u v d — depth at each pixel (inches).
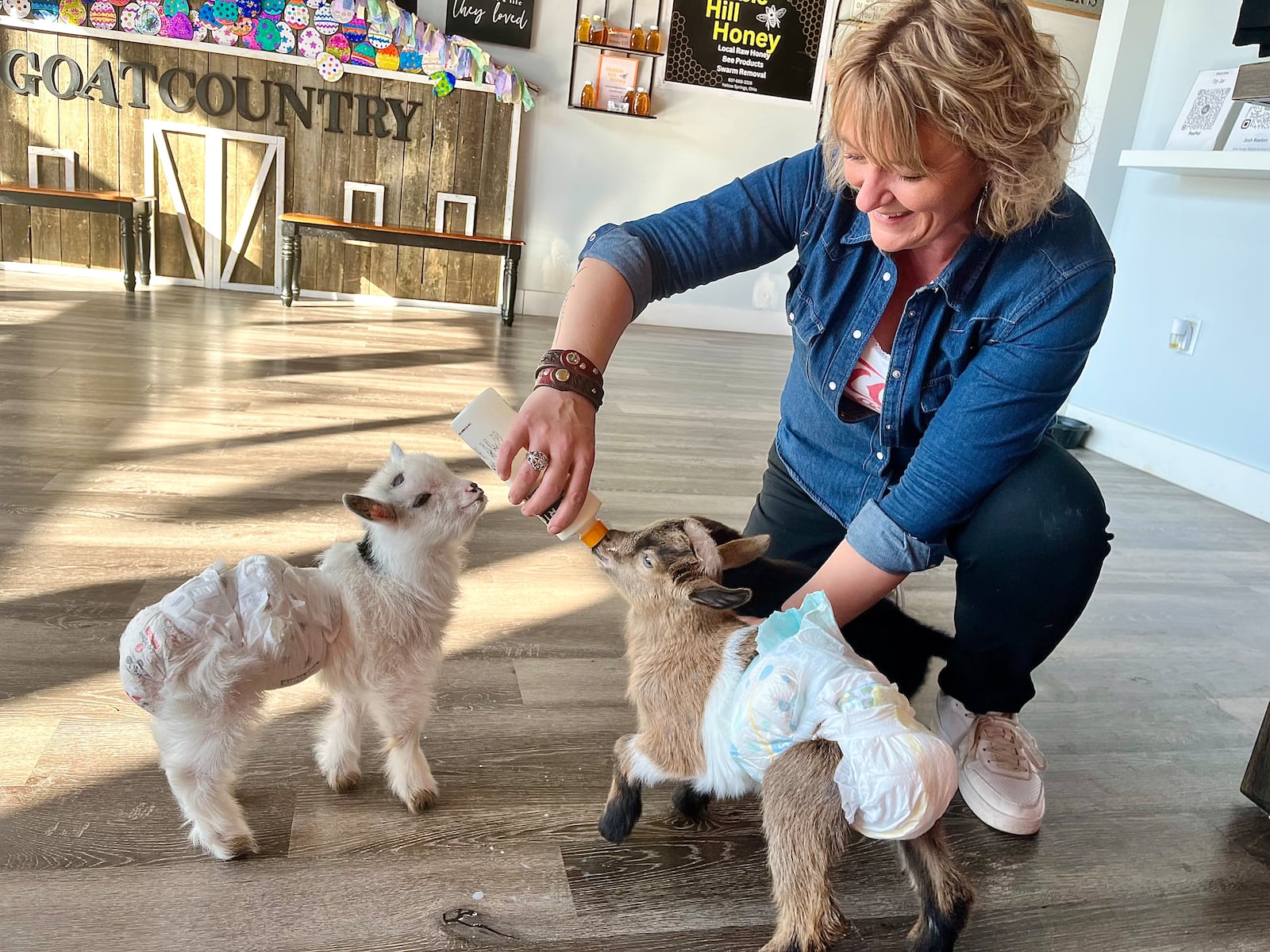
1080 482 55.6
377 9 202.8
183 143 205.2
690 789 54.3
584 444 46.5
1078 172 161.6
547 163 225.6
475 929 45.7
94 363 140.6
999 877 54.0
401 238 204.7
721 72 226.5
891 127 39.9
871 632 62.1
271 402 130.3
